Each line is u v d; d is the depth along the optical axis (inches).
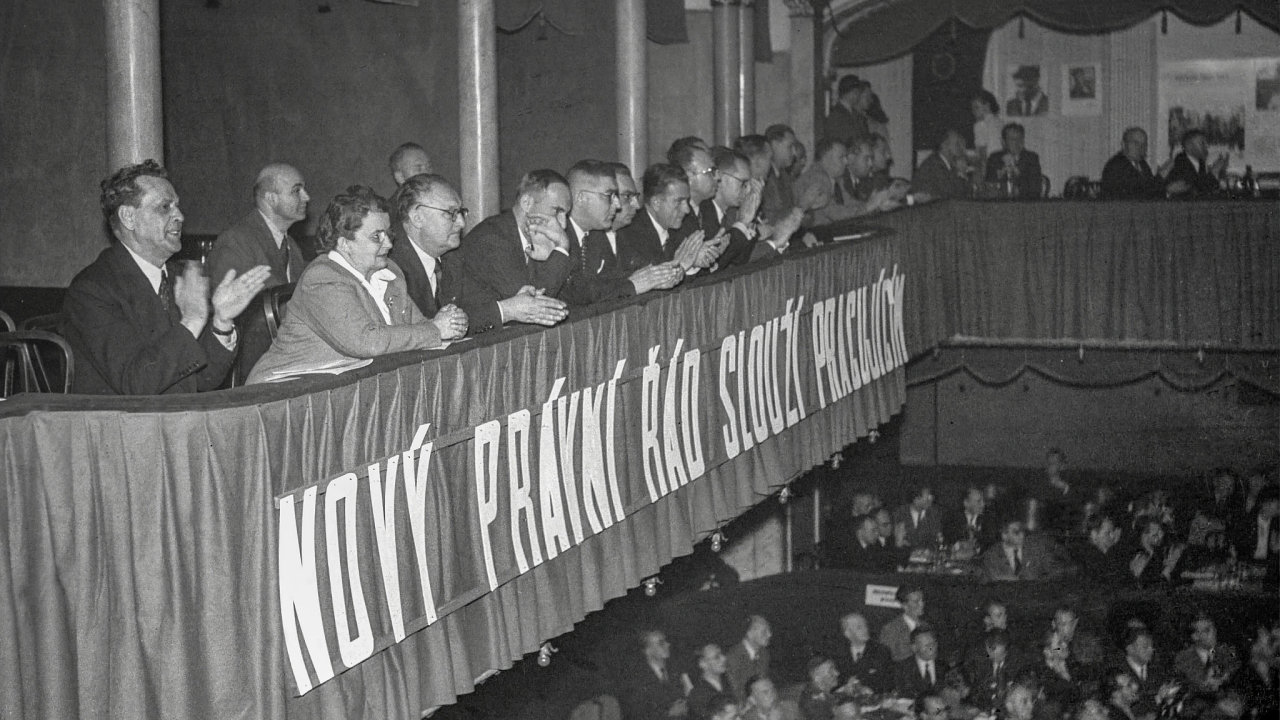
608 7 404.8
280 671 133.3
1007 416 532.1
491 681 377.1
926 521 519.5
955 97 588.1
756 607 469.4
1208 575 503.5
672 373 230.5
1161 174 571.5
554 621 192.9
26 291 349.4
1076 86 580.7
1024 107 585.6
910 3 539.8
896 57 544.1
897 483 542.3
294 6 412.5
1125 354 512.1
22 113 348.2
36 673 122.0
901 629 468.8
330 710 142.6
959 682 465.1
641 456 219.3
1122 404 518.0
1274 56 561.0
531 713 397.7
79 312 148.8
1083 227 493.7
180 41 412.2
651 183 257.9
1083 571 511.8
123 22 210.8
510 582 180.9
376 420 150.6
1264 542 502.0
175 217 154.6
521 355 182.5
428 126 415.8
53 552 122.9
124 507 125.7
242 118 415.5
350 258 162.2
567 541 194.2
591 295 219.6
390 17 412.8
